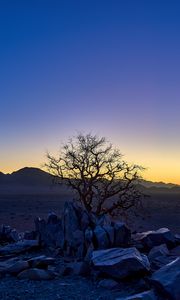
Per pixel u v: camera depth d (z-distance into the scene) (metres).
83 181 33.44
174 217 74.25
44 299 16.41
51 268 22.02
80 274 20.50
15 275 20.86
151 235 27.81
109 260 19.22
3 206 114.81
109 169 33.78
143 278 17.81
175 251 25.73
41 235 30.14
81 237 25.70
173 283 14.96
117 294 16.91
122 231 24.91
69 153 33.94
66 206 28.38
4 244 36.03
